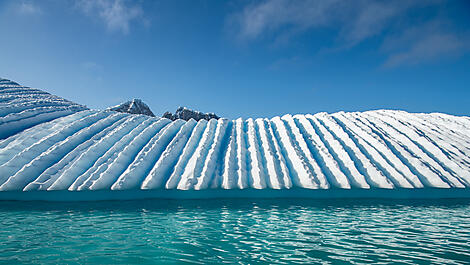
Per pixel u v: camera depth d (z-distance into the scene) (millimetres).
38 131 10758
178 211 6090
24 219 5328
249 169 9383
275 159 9922
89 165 8984
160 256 3408
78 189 7676
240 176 8820
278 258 3363
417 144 11180
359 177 8805
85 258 3320
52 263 3154
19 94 15109
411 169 9445
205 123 13094
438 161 10117
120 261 3234
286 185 8445
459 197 8016
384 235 4359
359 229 4707
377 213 5969
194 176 8719
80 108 14359
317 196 7902
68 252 3527
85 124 11953
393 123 13070
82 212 5953
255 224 5012
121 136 11172
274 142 11297
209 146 10859
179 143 10875
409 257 3426
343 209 6359
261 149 10719
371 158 9961
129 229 4645
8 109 11883
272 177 8852
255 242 3992
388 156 10016
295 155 10062
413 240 4109
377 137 11344
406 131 12219
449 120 14102
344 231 4582
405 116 14211
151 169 9117
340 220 5340
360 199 7625
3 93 14562
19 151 9297
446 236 4328
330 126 12477
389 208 6504
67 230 4570
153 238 4156
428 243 3973
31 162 8648
